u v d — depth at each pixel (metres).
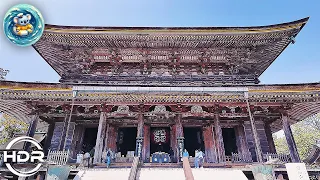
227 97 16.59
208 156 19.11
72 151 18.92
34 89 15.56
